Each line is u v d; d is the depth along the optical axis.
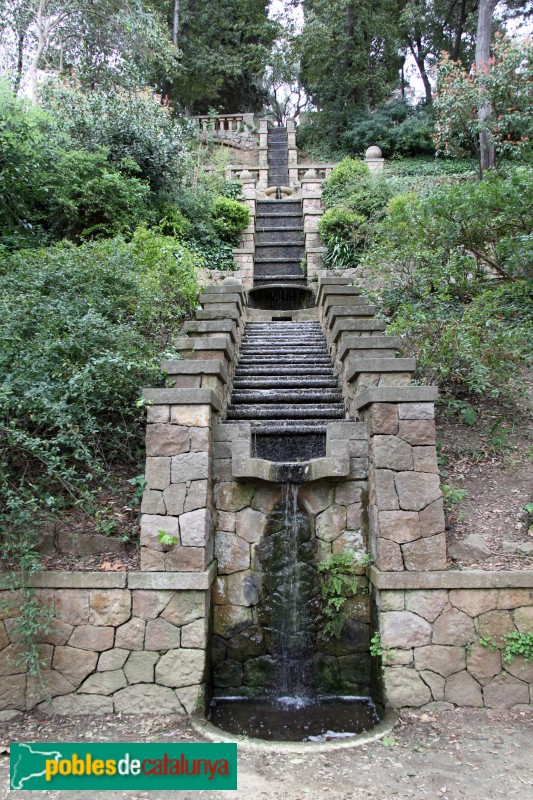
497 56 9.48
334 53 18.78
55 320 4.73
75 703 3.62
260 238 12.53
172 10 19.38
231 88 22.41
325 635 4.13
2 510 3.75
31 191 7.90
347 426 4.32
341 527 4.23
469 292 6.98
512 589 3.69
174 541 3.76
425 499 3.81
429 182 11.27
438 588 3.70
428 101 20.16
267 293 10.23
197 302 6.90
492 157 9.97
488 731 3.36
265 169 15.66
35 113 8.48
